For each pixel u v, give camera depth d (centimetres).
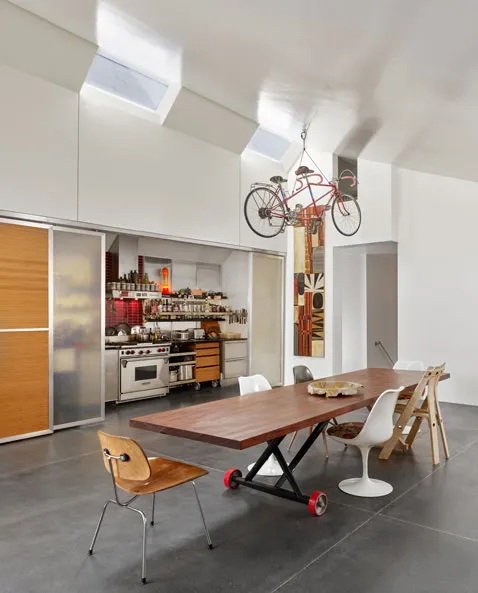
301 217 659
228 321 918
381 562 262
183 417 312
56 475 403
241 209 770
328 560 264
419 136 512
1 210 493
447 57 298
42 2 445
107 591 235
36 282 525
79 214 558
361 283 973
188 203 683
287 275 881
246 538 290
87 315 575
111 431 547
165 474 279
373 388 421
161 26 398
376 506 338
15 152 504
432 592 235
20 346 512
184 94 623
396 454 462
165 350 756
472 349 702
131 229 611
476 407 687
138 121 620
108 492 365
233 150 748
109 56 564
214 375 836
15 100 504
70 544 282
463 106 379
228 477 372
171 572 252
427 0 234
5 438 499
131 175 611
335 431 373
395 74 350
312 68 380
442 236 728
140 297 766
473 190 704
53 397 542
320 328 839
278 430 280
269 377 855
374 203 772
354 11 263
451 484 381
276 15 297
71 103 553
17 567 257
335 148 693
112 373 688
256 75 448
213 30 361
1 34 477
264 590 235
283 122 623
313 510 323
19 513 327
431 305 736
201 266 908
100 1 396
